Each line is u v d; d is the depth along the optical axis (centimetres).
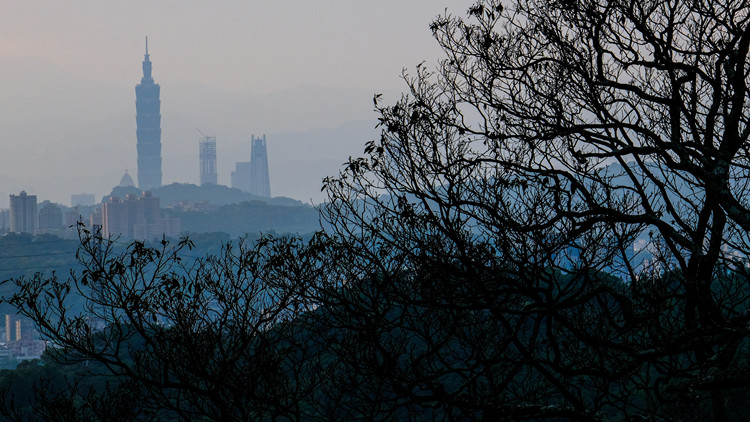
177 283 4459
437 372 4550
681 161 4462
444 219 4391
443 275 4331
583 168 4719
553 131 4697
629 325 4253
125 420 4706
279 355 4769
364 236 4541
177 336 4550
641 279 4494
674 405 4753
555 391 5169
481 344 4797
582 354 4675
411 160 4497
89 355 4544
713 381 4050
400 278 4566
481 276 4419
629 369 4109
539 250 4269
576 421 4666
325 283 4616
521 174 4569
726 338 3988
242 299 4609
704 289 4375
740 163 4803
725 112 4850
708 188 4494
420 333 4616
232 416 4666
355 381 4756
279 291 4638
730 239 4816
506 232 4350
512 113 4850
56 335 4425
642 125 5097
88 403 4803
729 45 4647
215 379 4544
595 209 4306
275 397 4662
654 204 4844
